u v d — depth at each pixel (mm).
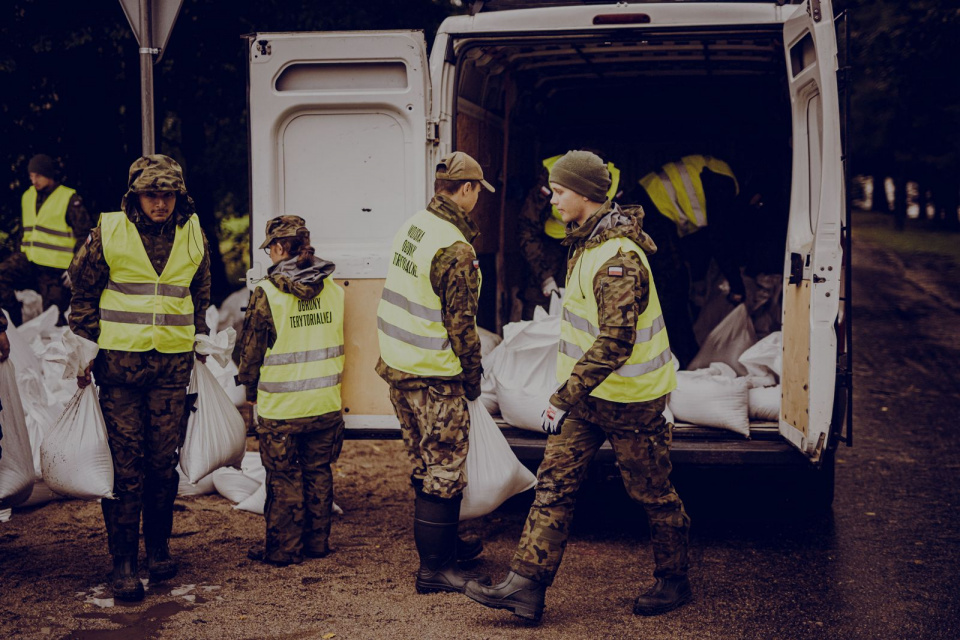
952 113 16188
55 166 7797
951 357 11867
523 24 5039
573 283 3969
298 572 4512
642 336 3889
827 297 4422
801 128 4945
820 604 4230
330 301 4645
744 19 4953
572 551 4941
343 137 4941
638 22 4980
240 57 8930
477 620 3982
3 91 8359
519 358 5168
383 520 5359
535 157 7797
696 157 6777
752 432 5023
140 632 3791
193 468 4367
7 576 4352
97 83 8672
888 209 49094
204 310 4418
